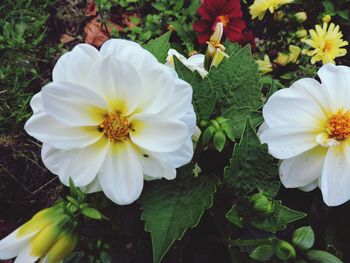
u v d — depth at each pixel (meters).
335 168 0.17
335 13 0.42
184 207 0.18
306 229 0.15
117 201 0.17
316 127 0.18
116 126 0.17
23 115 0.36
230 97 0.20
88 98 0.16
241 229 0.20
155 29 0.43
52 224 0.16
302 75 0.38
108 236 0.21
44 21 0.42
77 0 0.45
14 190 0.33
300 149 0.17
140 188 0.17
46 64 0.41
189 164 0.19
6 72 0.38
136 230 0.21
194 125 0.17
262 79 0.29
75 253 0.20
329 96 0.18
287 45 0.41
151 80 0.16
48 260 0.16
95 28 0.44
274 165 0.18
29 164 0.34
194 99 0.19
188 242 0.22
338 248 0.20
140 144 0.16
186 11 0.42
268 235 0.20
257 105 0.20
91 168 0.17
